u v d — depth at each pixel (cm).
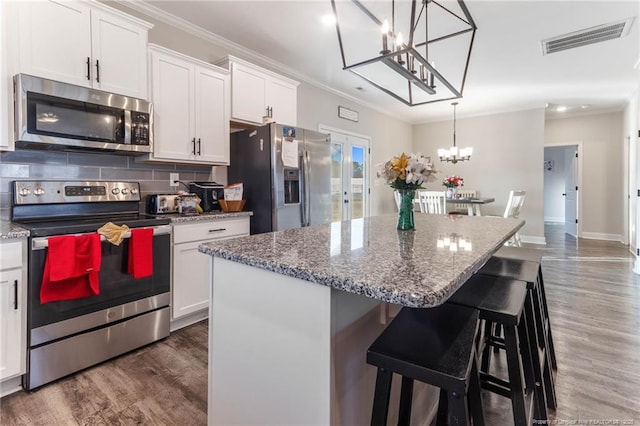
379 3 268
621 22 305
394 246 140
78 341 195
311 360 102
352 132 546
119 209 259
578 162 673
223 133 305
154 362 209
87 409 165
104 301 206
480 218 267
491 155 650
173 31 303
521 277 165
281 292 110
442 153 594
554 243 619
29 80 193
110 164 264
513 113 625
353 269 101
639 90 411
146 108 247
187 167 315
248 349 121
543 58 387
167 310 240
